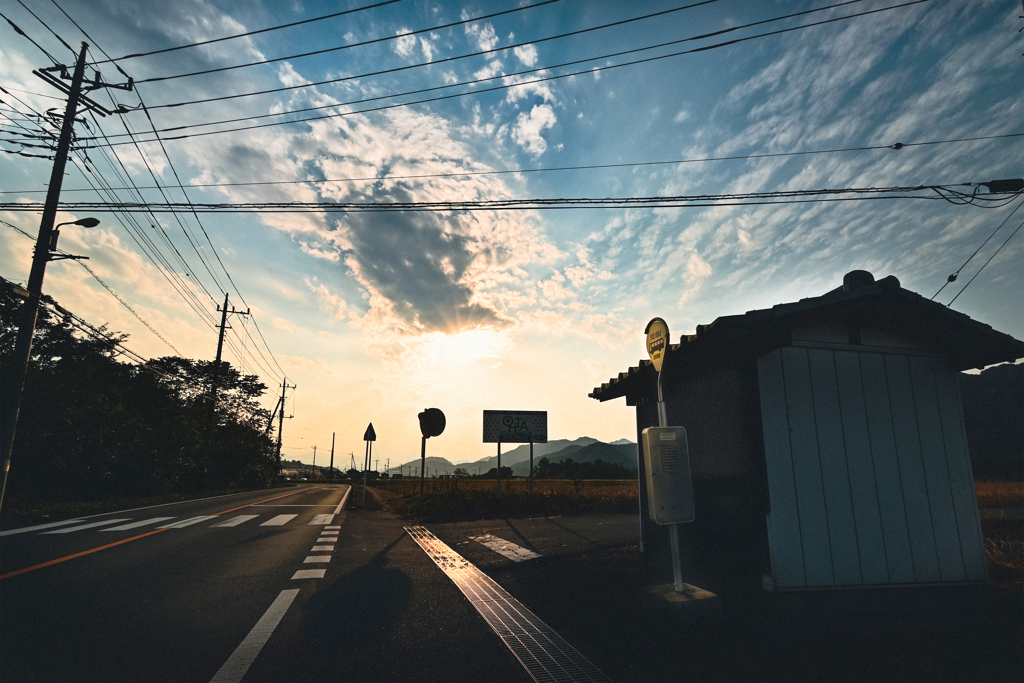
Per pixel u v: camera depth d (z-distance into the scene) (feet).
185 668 11.09
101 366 73.82
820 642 12.96
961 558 17.79
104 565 20.81
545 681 10.87
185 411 95.55
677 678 10.96
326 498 76.59
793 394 17.17
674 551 15.67
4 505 43.75
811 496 16.58
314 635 13.47
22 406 51.49
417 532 35.65
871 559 16.76
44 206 40.45
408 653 12.43
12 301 64.69
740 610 15.65
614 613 15.75
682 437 16.30
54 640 12.40
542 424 61.98
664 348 16.38
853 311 18.21
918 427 18.45
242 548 26.03
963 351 19.66
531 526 38.93
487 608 16.42
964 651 12.33
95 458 60.23
